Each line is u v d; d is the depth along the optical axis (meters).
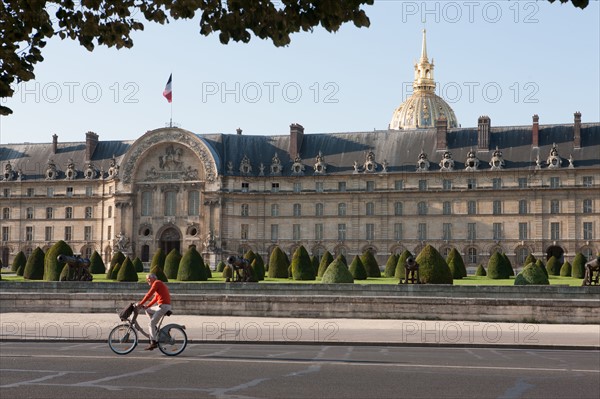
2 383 26.83
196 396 24.39
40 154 167.38
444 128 151.88
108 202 157.62
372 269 102.81
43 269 94.12
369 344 43.47
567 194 141.88
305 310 61.03
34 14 16.33
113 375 28.94
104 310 64.38
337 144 157.00
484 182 145.75
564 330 52.09
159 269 79.38
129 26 17.48
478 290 61.72
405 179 149.00
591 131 146.12
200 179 152.38
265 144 159.75
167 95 149.75
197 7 16.55
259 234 152.75
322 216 151.50
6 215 163.50
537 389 26.16
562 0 14.38
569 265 113.00
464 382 27.61
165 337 35.91
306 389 25.88
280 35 16.42
